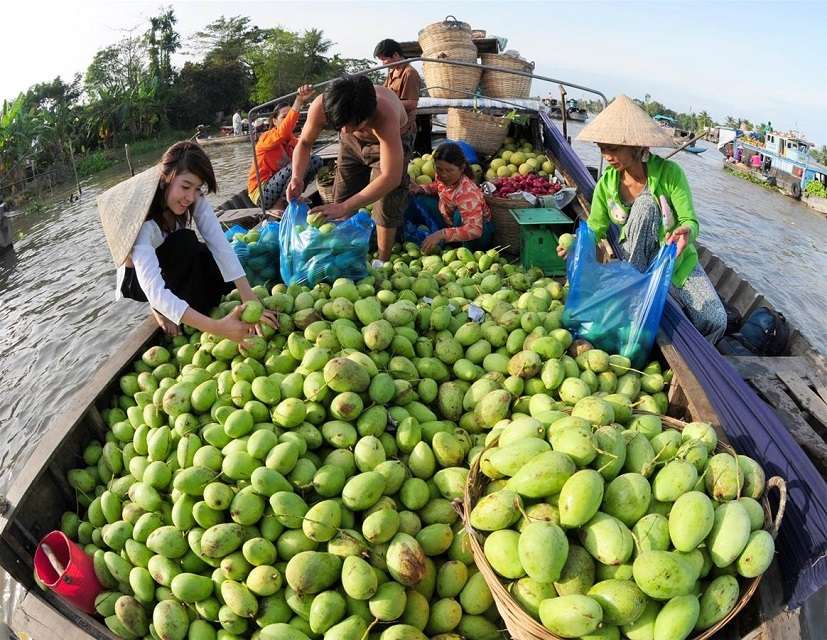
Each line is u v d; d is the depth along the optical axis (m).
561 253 5.42
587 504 2.45
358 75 4.89
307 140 5.44
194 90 55.94
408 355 4.01
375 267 5.46
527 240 6.63
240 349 3.90
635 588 2.33
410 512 3.02
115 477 3.68
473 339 4.23
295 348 3.83
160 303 3.78
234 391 3.48
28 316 12.29
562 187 7.96
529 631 2.30
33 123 32.09
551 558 2.32
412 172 8.25
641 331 4.23
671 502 2.65
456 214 7.06
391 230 6.07
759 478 2.79
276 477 2.94
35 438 8.43
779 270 16.22
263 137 8.83
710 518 2.48
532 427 2.91
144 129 48.44
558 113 34.00
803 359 4.76
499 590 2.40
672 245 4.17
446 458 3.27
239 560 2.78
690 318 4.90
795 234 20.55
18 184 28.23
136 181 3.96
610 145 4.51
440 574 2.81
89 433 3.96
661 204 4.59
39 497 3.46
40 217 22.28
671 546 2.52
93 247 16.77
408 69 6.89
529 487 2.59
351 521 2.96
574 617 2.22
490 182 8.07
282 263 5.14
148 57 54.66
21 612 3.06
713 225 20.27
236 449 3.15
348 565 2.63
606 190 5.02
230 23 61.31
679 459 2.80
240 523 2.86
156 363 4.21
